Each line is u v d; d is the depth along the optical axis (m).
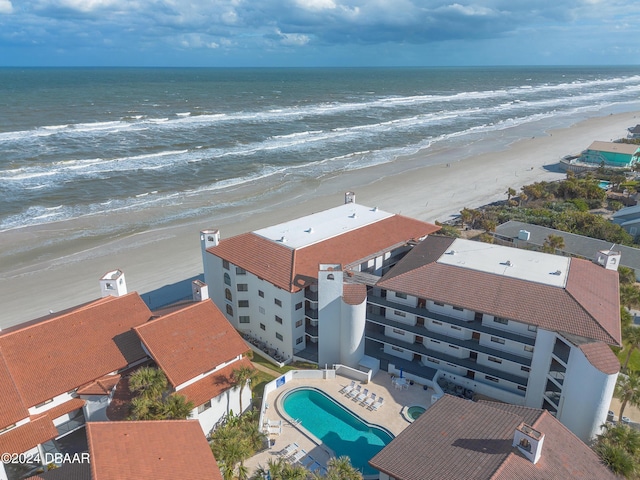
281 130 173.00
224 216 91.00
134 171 116.19
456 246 54.25
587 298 43.97
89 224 86.12
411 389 47.59
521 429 30.00
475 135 172.38
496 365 46.66
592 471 30.34
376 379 48.94
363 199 101.31
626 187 107.38
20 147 133.25
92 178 109.75
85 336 42.53
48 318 46.12
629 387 39.28
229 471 32.94
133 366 42.75
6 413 35.88
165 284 67.31
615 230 80.25
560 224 82.19
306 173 119.62
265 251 54.38
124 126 169.75
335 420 44.03
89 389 39.94
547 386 43.50
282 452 39.25
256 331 56.56
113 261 73.38
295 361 52.59
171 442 30.97
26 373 38.72
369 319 52.09
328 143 154.00
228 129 171.25
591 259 69.81
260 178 114.69
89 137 149.50
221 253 56.03
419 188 109.62
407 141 160.25
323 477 32.97
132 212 92.00
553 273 47.47
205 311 45.41
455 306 46.16
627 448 34.53
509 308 43.84
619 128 188.25
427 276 49.00
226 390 41.59
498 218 89.12
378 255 57.25
